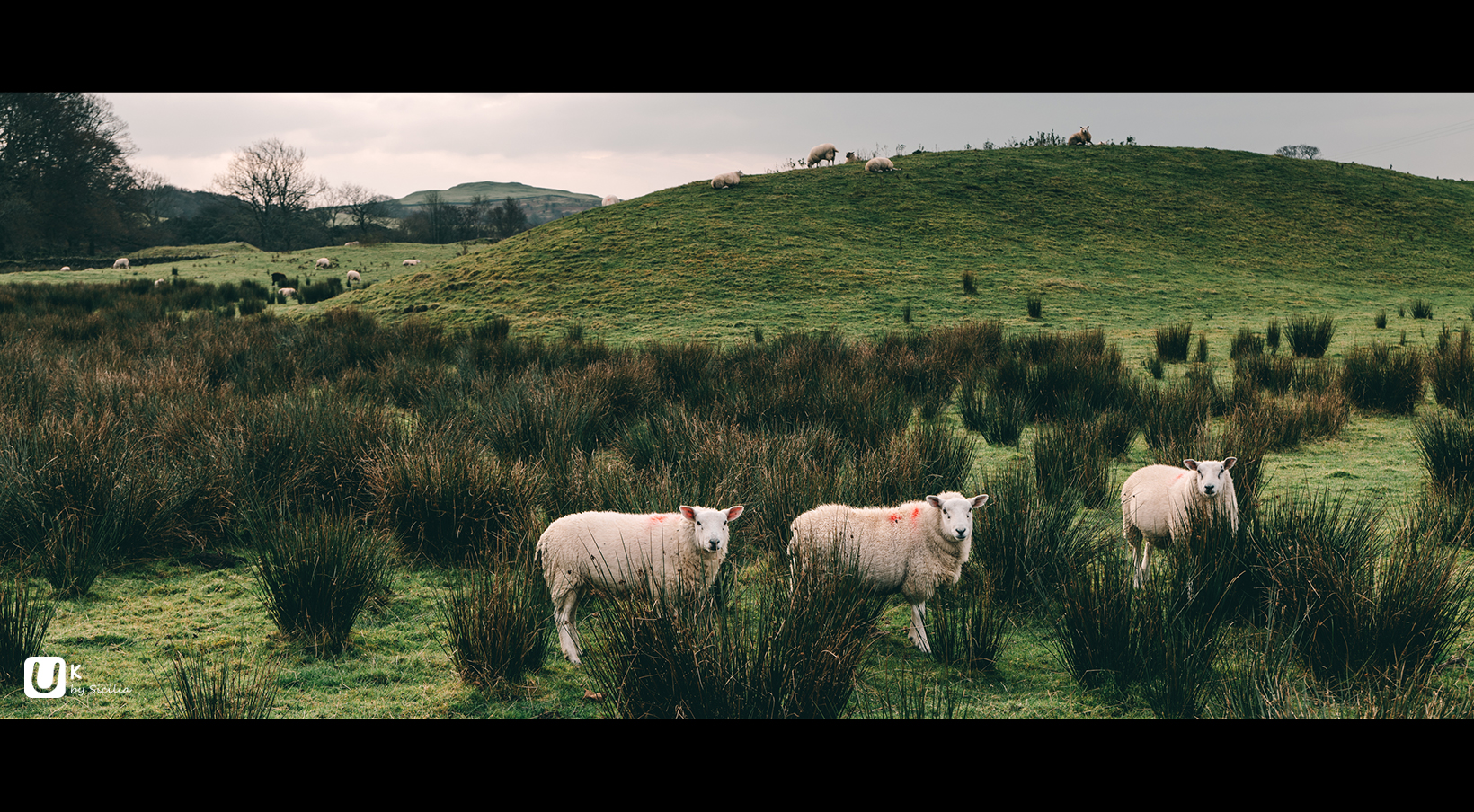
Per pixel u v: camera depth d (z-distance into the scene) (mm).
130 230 67938
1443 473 7852
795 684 3932
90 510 6098
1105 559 5086
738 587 5418
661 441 8602
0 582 5590
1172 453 8164
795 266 28625
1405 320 21906
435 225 96062
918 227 32812
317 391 12117
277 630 5160
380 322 26172
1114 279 28031
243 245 61875
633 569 4738
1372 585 4504
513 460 7973
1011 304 25047
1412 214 37406
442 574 6191
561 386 10750
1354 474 8578
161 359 12922
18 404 9172
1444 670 4395
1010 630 5285
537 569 5461
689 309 25234
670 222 33281
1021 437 10594
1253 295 26750
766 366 13531
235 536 6691
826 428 9008
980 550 5832
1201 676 4336
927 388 13008
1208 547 5148
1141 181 39312
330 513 6859
